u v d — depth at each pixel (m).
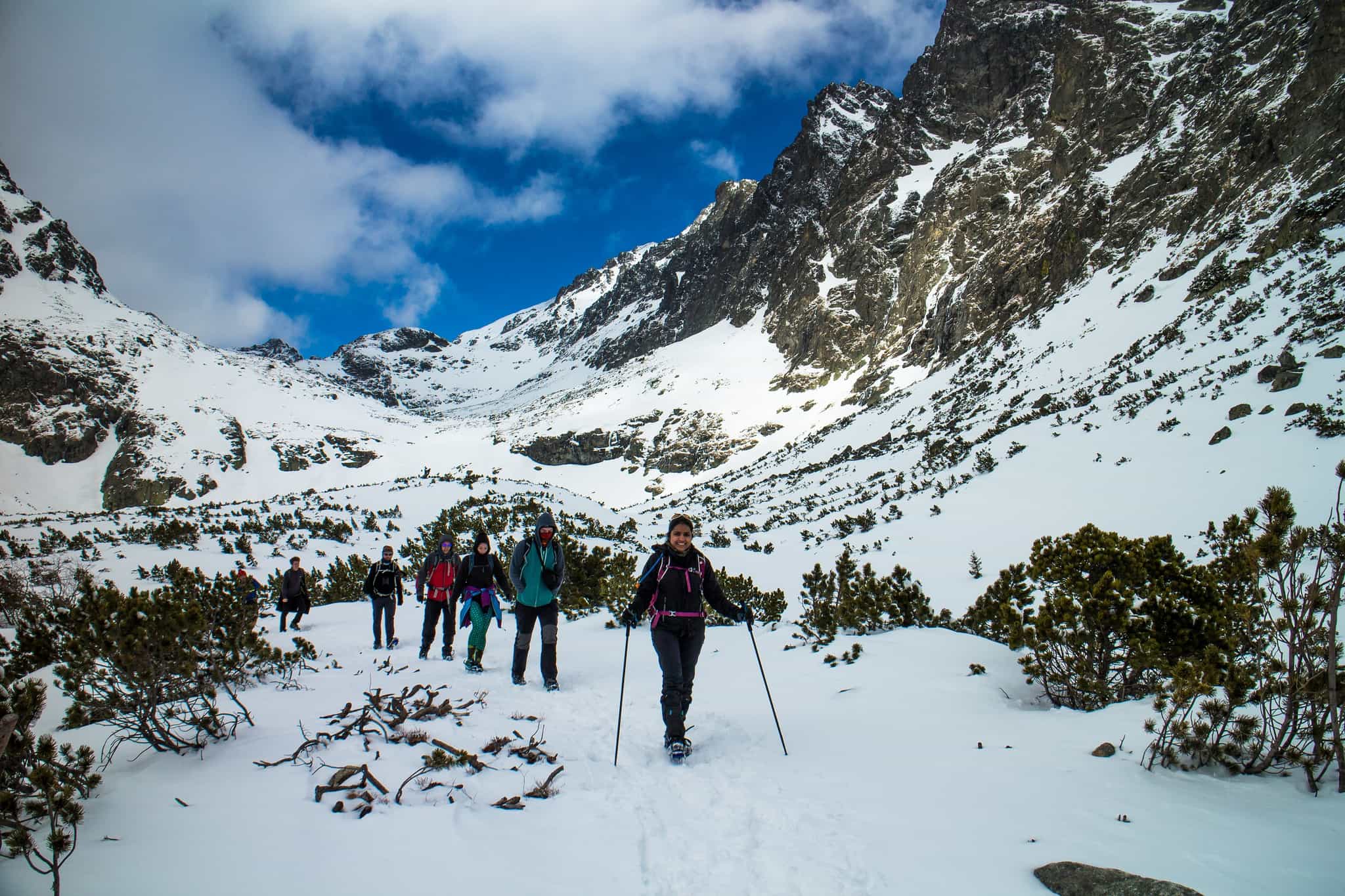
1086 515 17.38
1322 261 25.36
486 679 7.59
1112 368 31.52
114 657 4.27
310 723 5.17
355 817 3.37
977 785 3.66
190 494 76.38
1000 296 57.75
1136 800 3.31
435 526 27.61
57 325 95.88
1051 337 43.03
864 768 4.14
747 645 9.45
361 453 92.19
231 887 2.62
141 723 4.46
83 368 88.12
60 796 3.15
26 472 77.44
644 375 113.81
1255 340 22.77
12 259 105.75
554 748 4.86
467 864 2.92
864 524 24.30
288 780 3.88
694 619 5.07
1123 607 5.10
